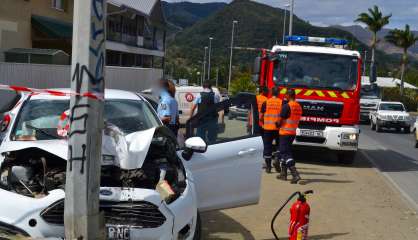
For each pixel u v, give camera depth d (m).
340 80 14.16
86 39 4.50
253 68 15.01
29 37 29.56
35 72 20.12
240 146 6.89
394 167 15.49
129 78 29.48
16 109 6.73
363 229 7.89
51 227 4.79
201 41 138.50
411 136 30.28
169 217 5.09
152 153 6.12
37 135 6.06
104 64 4.68
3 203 4.88
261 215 8.39
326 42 16.05
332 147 14.15
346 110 14.11
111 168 5.46
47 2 31.28
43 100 6.90
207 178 6.57
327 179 12.12
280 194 10.05
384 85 81.00
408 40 74.69
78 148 4.55
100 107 4.64
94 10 4.52
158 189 5.19
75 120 4.55
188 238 5.46
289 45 15.46
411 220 8.62
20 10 28.58
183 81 48.75
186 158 6.41
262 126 12.28
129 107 7.23
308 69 14.22
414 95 75.31
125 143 5.48
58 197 4.87
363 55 16.66
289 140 11.32
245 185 6.91
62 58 26.05
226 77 91.00
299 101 14.14
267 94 12.91
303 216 6.52
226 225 7.75
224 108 7.05
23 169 5.32
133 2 51.69
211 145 6.71
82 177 4.55
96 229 4.63
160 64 59.34
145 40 52.44
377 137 27.89
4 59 25.77
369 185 11.67
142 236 4.94
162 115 10.20
